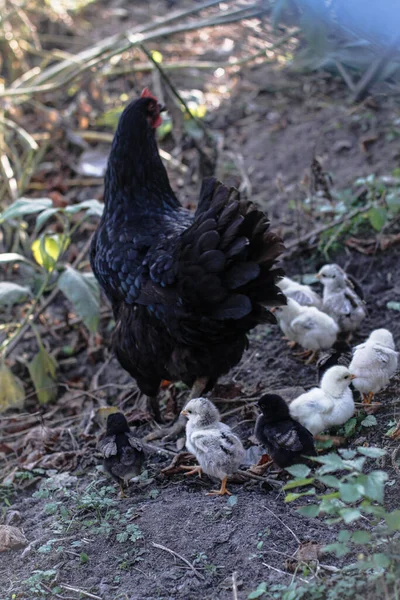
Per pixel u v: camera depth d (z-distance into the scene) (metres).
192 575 1.79
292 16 2.43
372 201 2.50
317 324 2.15
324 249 2.46
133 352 2.06
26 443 2.20
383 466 1.92
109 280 2.08
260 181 2.79
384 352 2.00
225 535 1.84
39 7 3.76
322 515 1.86
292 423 1.91
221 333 1.96
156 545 1.84
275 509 1.87
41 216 2.32
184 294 1.92
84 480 2.04
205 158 2.68
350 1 2.14
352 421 2.00
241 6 2.89
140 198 2.12
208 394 2.18
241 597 1.75
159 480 1.99
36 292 2.62
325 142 2.87
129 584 1.79
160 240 2.04
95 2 4.16
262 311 1.93
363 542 1.67
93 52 3.30
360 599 1.69
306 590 1.71
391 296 2.35
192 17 3.54
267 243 1.87
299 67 2.78
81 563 1.84
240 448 1.91
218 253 1.87
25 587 1.82
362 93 2.72
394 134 2.81
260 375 2.22
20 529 1.94
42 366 2.36
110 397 2.32
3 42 3.48
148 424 2.16
